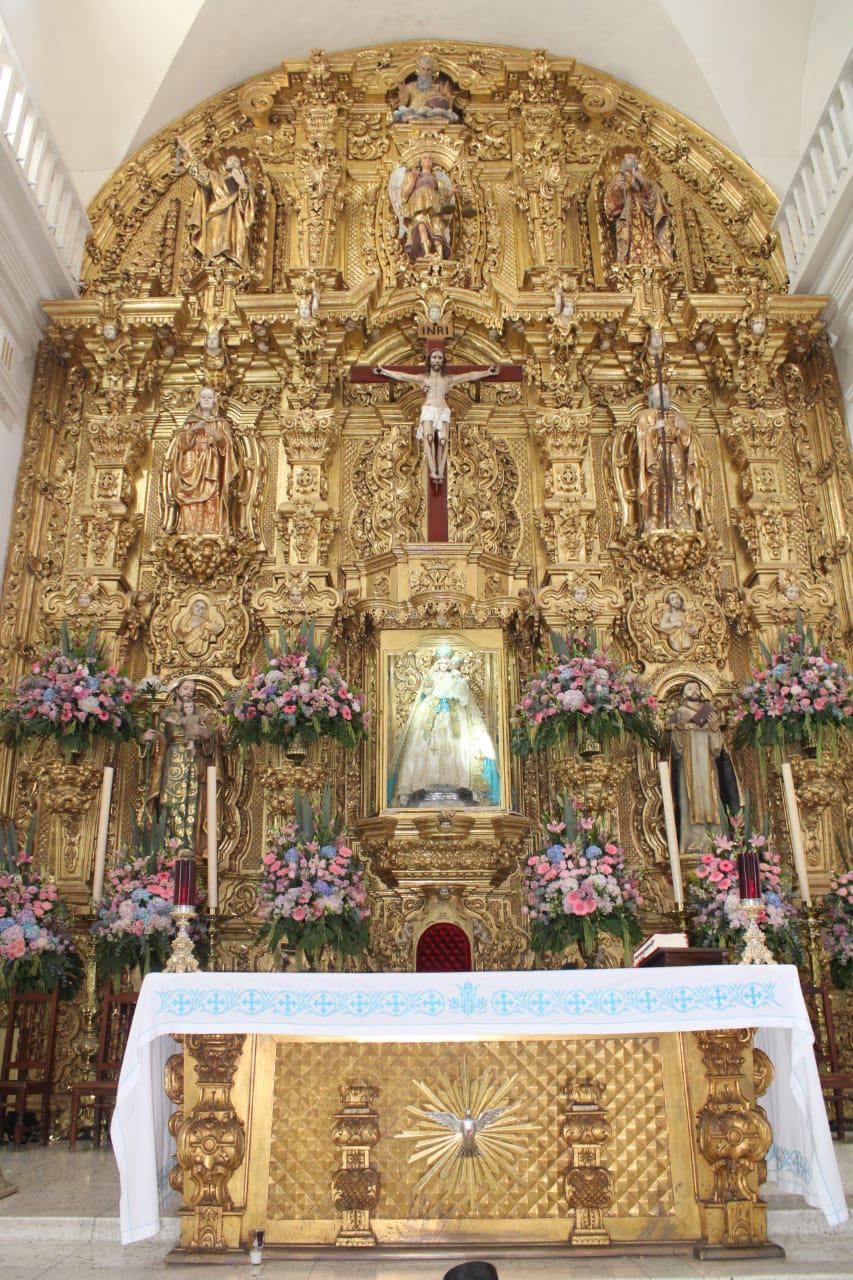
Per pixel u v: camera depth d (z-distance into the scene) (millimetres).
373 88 11570
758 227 11250
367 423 10312
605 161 11398
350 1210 4648
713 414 10406
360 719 8602
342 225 11055
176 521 9648
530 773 8961
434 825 8273
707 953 5156
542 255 10672
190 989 4621
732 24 10680
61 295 10258
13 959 7113
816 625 9375
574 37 11508
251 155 11148
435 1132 4793
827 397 10133
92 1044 7742
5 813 8539
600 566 9414
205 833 8523
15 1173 6141
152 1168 4684
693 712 8805
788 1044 5125
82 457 9961
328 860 7574
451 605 9078
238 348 10336
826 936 8016
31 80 9930
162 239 10945
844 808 8797
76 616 9117
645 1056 4910
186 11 10398
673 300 10594
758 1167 4766
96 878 7645
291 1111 4812
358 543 9875
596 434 10281
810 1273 4355
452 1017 4566
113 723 8453
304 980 4637
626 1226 4672
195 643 9320
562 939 7367
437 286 10266
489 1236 4645
